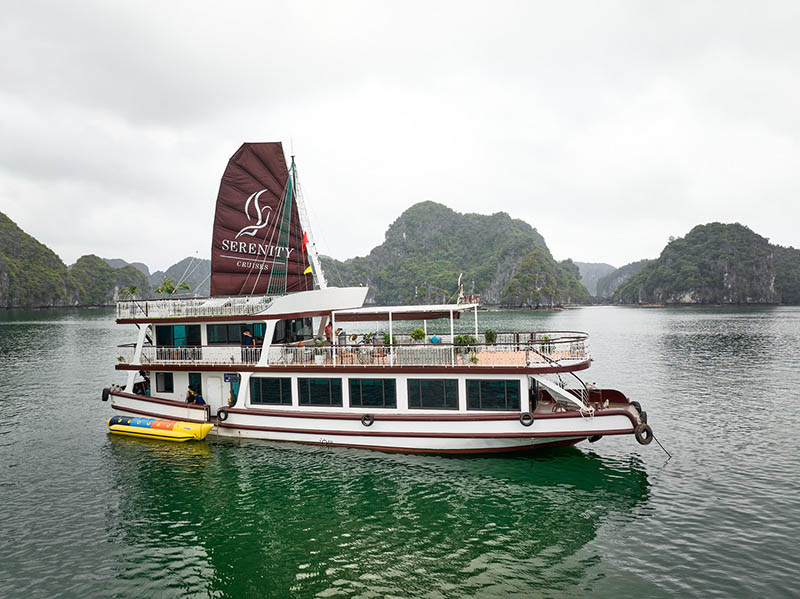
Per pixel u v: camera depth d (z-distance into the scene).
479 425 19.56
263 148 26.69
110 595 12.34
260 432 22.52
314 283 29.27
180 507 17.14
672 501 17.19
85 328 122.56
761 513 16.17
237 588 12.56
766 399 34.88
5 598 12.19
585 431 18.77
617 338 86.25
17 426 28.98
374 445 21.02
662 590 12.02
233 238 26.66
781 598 11.59
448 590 12.23
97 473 20.39
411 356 20.62
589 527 15.35
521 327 113.25
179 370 23.73
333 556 13.98
